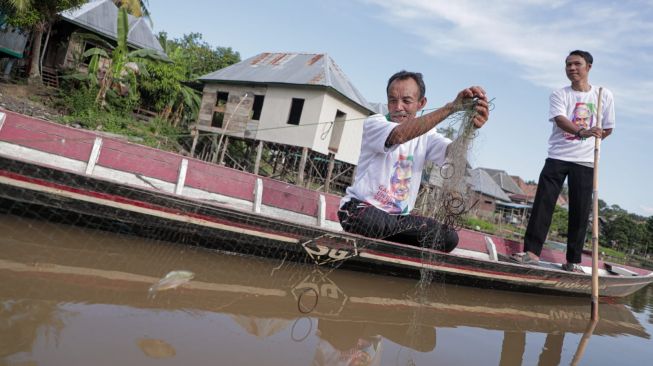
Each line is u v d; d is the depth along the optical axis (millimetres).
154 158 4355
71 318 1578
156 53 15781
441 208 3010
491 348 2393
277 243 3311
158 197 3039
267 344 1738
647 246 38000
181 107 18375
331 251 3340
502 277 4102
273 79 13773
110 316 1673
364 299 2889
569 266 4914
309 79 13133
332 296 2781
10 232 2615
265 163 18375
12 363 1192
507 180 43344
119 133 13234
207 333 1709
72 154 4023
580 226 4777
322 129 12898
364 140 2988
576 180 4664
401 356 1963
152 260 2701
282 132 13320
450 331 2574
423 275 3709
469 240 5371
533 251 4770
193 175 4480
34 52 14547
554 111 4648
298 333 1954
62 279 2002
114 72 14398
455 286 4016
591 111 4598
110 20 17766
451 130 2920
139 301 1921
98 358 1323
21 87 13914
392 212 3176
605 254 25000
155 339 1544
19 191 2822
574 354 2602
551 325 3355
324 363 1680
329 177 13570
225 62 25234
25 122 3824
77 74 14547
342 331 2127
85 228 3045
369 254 3385
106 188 2955
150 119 16828
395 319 2574
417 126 2549
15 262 2098
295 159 16500
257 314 2092
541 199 4738
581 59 4590
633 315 4621
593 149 4641
